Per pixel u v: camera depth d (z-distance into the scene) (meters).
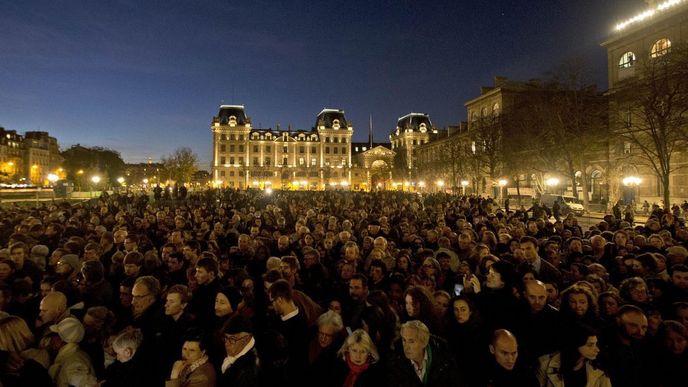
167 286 7.00
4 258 7.13
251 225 14.95
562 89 40.41
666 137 29.89
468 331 4.89
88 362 4.53
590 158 45.72
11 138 113.88
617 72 44.12
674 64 30.48
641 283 5.85
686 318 5.07
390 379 4.22
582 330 4.43
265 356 4.68
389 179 109.62
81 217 15.56
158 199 42.66
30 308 5.99
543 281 6.29
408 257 8.22
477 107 69.75
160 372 4.81
